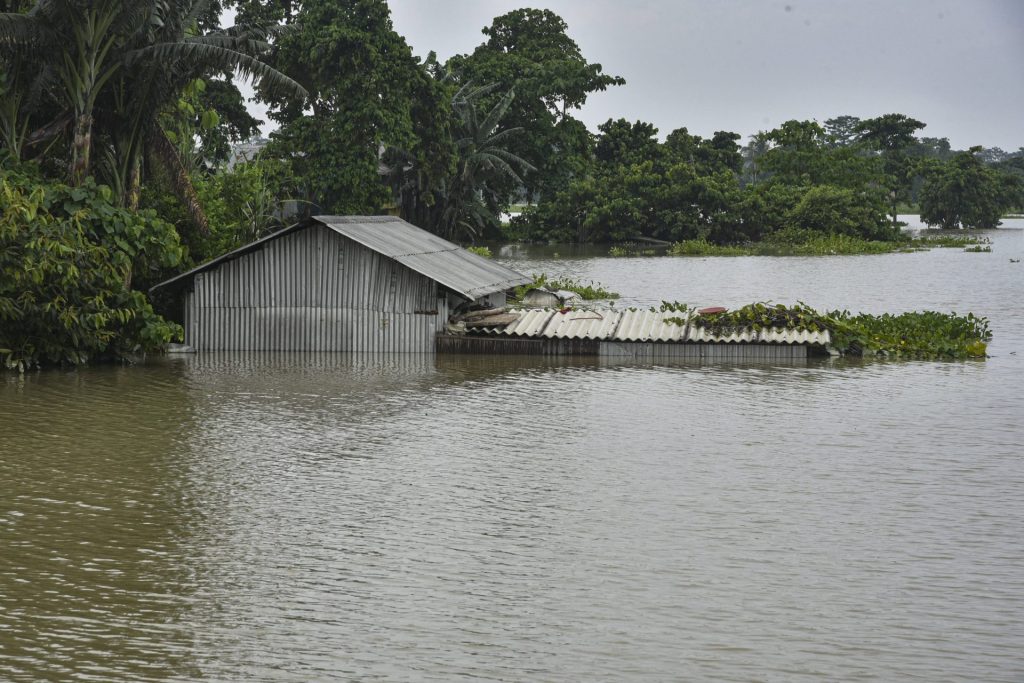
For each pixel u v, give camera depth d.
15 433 17.45
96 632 9.98
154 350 25.70
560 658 9.48
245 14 55.75
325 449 16.59
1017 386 22.22
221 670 9.24
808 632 10.03
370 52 54.47
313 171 55.56
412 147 59.78
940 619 10.34
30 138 26.03
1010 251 71.00
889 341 26.81
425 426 18.27
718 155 93.12
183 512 13.45
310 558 11.86
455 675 9.16
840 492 14.45
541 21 84.81
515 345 25.81
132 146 27.12
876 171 94.94
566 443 17.11
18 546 12.20
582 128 82.06
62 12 24.20
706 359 25.64
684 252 70.06
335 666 9.32
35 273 22.05
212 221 30.03
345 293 25.81
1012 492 14.45
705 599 10.78
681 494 14.32
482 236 81.94
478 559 11.84
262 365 24.38
